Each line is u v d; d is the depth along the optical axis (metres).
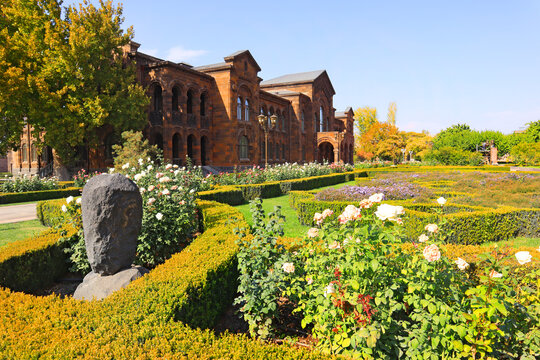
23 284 4.95
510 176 18.53
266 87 45.56
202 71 28.25
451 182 16.80
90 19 20.20
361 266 2.81
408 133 78.50
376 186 13.51
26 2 19.78
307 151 43.91
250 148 31.66
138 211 4.71
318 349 3.11
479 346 2.67
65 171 22.50
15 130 19.78
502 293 2.82
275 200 15.62
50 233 6.08
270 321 3.60
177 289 3.45
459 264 3.03
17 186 17.66
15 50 18.05
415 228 7.53
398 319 3.30
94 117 19.69
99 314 3.02
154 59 25.25
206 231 6.15
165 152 23.22
